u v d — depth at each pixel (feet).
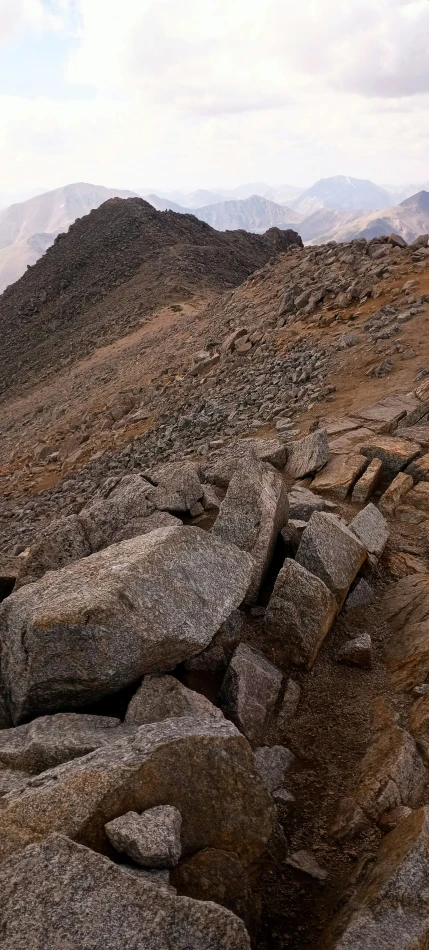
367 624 30.19
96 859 13.50
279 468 49.75
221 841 15.88
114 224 315.17
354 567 31.12
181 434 81.05
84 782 15.66
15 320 276.62
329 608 27.32
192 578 23.56
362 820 18.90
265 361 95.04
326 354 84.64
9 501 90.89
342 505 41.96
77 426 119.34
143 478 40.19
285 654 26.66
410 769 20.54
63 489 85.10
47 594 22.67
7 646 22.72
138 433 95.55
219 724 18.25
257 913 15.08
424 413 54.90
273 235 331.36
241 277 254.88
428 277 98.02
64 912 12.63
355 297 102.27
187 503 37.27
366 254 120.98
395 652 27.61
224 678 23.79
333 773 21.31
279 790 20.34
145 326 190.29
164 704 20.81
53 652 20.51
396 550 36.88
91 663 20.51
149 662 21.57
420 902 14.40
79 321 241.76
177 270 244.01
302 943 15.47
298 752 22.35
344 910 15.17
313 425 59.67
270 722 23.35
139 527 35.22
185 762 16.55
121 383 132.87
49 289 287.07
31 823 15.03
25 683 20.90
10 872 13.34
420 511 41.14
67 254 311.06
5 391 206.69
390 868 15.31
